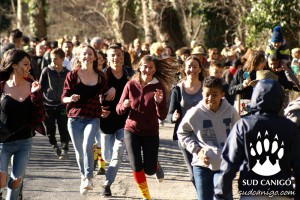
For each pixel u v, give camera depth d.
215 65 18.61
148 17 59.16
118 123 17.36
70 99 16.45
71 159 22.52
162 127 32.06
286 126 10.34
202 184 13.20
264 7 40.06
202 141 13.21
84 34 71.06
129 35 63.62
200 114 13.17
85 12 69.12
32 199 16.84
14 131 13.73
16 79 13.81
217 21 56.56
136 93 15.71
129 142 15.78
